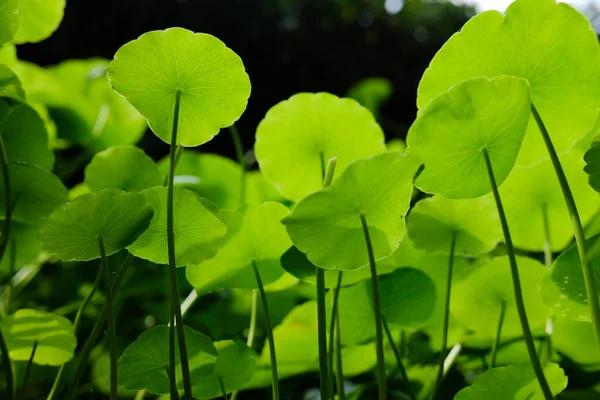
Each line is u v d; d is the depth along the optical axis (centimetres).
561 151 60
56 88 95
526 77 59
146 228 58
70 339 61
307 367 72
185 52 57
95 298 88
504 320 67
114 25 525
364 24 748
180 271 83
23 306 91
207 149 365
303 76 654
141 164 69
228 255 63
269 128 66
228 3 615
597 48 58
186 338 58
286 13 706
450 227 66
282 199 94
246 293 85
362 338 67
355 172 55
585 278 55
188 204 58
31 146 69
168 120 59
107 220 57
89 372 81
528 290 66
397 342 75
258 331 84
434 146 57
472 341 71
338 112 65
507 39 58
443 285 72
